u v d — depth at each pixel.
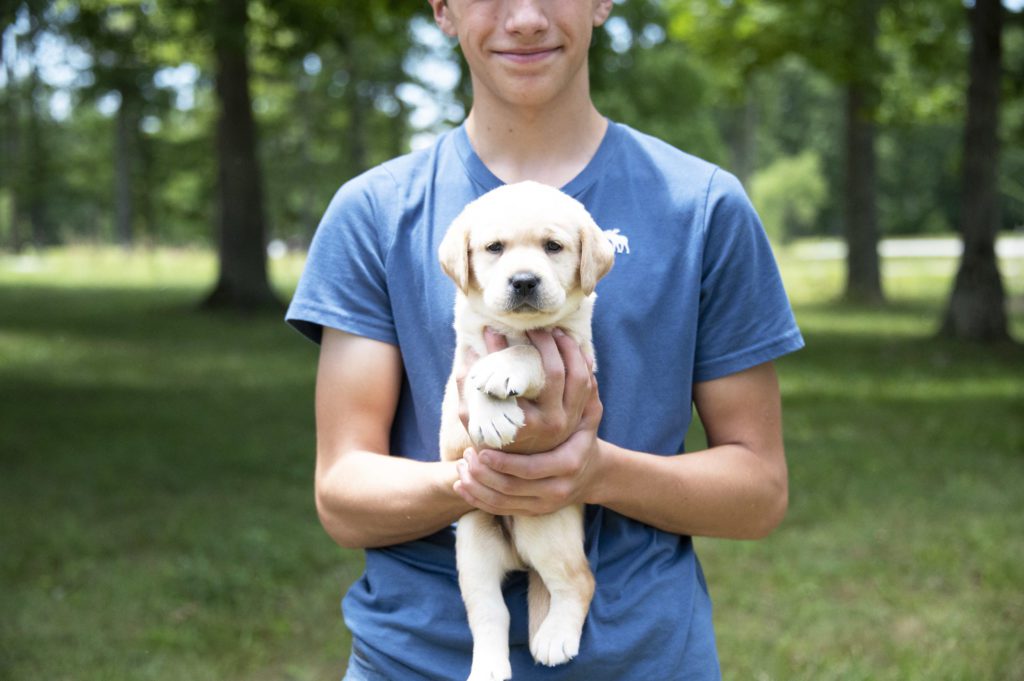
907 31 22.30
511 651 2.38
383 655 2.44
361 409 2.56
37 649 5.41
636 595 2.39
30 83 33.56
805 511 7.75
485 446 2.16
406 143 44.09
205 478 8.56
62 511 7.64
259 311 20.89
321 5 19.50
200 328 18.58
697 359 2.56
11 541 6.98
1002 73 17.48
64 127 54.41
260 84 39.94
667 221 2.51
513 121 2.58
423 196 2.62
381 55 39.00
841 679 5.14
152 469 8.74
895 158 69.25
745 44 22.23
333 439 2.56
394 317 2.57
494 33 2.48
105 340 16.77
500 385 2.12
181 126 47.72
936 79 23.47
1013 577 6.48
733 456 2.50
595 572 2.40
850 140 26.03
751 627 5.85
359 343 2.57
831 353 16.12
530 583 2.39
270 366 14.41
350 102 40.25
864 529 7.36
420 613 2.43
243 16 18.55
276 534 7.15
